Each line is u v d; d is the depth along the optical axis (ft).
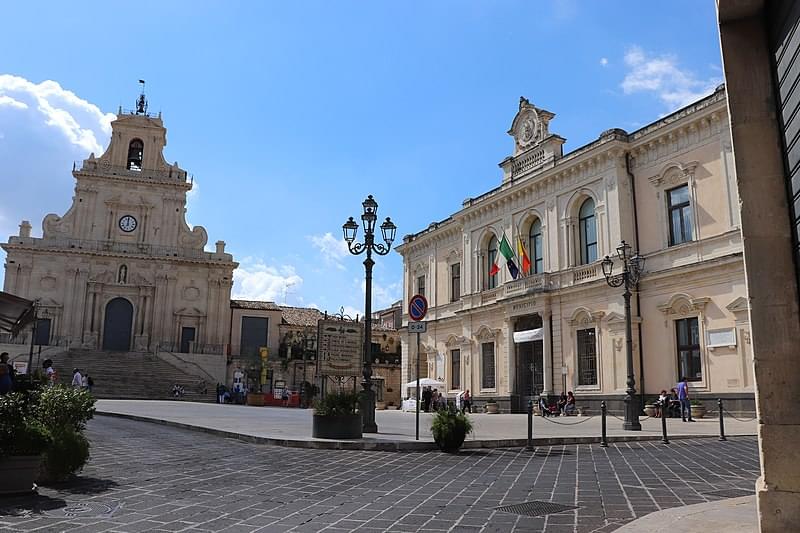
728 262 78.28
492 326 120.06
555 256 105.60
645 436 53.11
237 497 25.57
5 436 24.66
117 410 87.20
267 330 209.77
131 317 198.39
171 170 211.82
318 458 39.14
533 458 40.24
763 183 16.48
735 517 19.74
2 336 183.62
